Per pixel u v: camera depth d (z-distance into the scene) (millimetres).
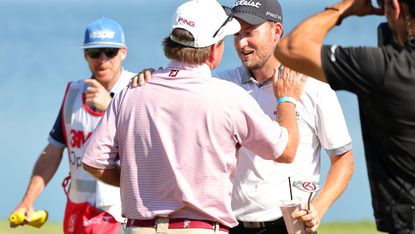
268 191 18922
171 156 16125
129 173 16391
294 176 18891
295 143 16844
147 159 16281
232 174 16609
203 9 16484
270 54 19016
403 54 13875
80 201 22031
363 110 14328
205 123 16141
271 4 18984
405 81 13797
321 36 14398
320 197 18656
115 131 16688
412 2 13859
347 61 13930
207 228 16188
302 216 17141
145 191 16297
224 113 16188
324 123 18781
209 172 16141
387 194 14461
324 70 14031
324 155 55500
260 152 16547
